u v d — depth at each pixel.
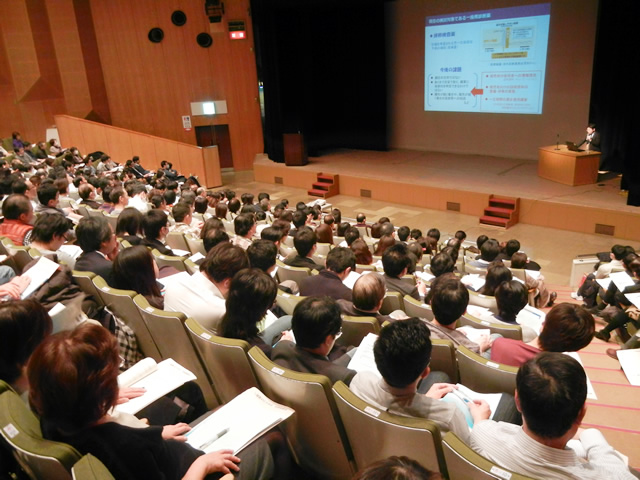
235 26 17.08
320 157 17.48
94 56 15.97
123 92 16.59
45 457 1.42
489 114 15.26
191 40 16.92
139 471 1.55
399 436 1.84
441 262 5.13
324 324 2.32
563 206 11.19
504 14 14.05
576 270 8.21
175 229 6.27
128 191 8.16
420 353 1.93
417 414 1.98
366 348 2.65
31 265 2.98
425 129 16.97
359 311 3.23
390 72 17.22
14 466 1.74
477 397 2.30
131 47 16.36
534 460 1.71
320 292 3.79
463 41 15.10
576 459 1.72
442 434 1.93
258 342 2.66
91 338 1.51
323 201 13.11
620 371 3.71
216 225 5.30
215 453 1.83
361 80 17.53
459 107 15.81
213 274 3.03
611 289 5.52
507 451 1.77
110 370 1.51
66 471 1.43
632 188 10.54
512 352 2.71
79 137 15.56
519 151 14.98
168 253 4.67
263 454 1.94
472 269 6.51
